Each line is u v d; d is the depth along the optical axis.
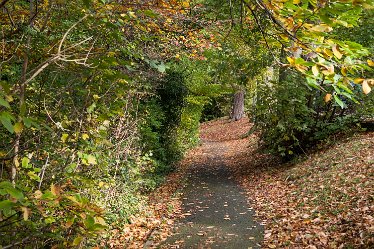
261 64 10.23
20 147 3.08
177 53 8.28
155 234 6.61
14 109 2.72
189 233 6.67
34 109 3.29
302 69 2.28
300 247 5.38
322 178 8.61
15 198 1.69
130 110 7.56
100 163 4.38
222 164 15.16
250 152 16.19
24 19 3.54
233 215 7.78
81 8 3.21
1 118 1.52
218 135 27.91
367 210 5.83
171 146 14.01
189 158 16.94
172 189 10.50
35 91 3.35
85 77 3.17
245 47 10.48
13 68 3.72
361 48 2.16
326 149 11.05
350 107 11.95
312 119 11.47
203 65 15.16
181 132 16.67
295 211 7.13
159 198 9.45
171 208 8.41
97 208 2.14
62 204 2.13
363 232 5.06
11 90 2.47
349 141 10.78
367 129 11.61
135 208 7.88
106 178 6.22
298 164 11.03
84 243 4.92
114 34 3.00
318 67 2.19
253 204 8.59
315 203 7.18
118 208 7.18
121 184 7.82
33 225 2.16
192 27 7.55
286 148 12.09
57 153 3.40
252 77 11.08
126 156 7.49
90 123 3.43
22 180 2.88
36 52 3.09
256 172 12.11
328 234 5.54
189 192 10.22
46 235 2.29
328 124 11.55
